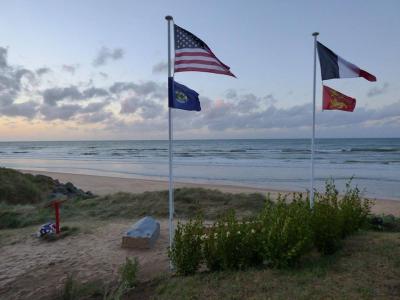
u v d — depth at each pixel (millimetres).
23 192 15602
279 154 57719
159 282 5445
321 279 4738
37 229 9570
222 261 5410
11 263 6898
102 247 7730
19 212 11711
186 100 6047
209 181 26203
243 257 5383
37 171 35062
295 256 5215
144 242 7559
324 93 7363
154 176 30562
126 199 13703
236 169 34969
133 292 5195
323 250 5910
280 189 21328
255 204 12633
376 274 4809
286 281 4727
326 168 34250
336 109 7309
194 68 5844
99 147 117125
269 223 5648
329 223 5918
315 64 7426
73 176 29656
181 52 5855
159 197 13656
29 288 5703
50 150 98875
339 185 22969
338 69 7176
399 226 8633
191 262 5461
